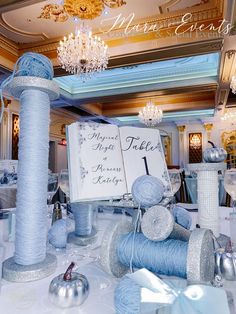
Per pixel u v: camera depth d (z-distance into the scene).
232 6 3.06
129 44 4.36
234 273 0.38
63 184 0.67
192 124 9.82
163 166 0.64
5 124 6.60
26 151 0.50
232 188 0.70
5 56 4.65
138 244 0.41
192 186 1.38
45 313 0.34
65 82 6.68
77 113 9.33
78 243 0.59
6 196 1.96
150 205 0.44
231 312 0.29
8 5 3.29
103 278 0.45
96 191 0.55
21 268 0.46
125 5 3.58
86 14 3.60
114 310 0.35
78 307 0.35
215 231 0.61
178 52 4.30
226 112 8.55
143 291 0.30
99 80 6.71
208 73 6.02
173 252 0.37
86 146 0.57
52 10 3.72
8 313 0.34
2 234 0.73
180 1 3.51
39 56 0.54
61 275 0.39
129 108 8.73
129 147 0.62
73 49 3.82
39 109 0.52
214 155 0.61
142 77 6.43
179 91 6.45
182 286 0.30
